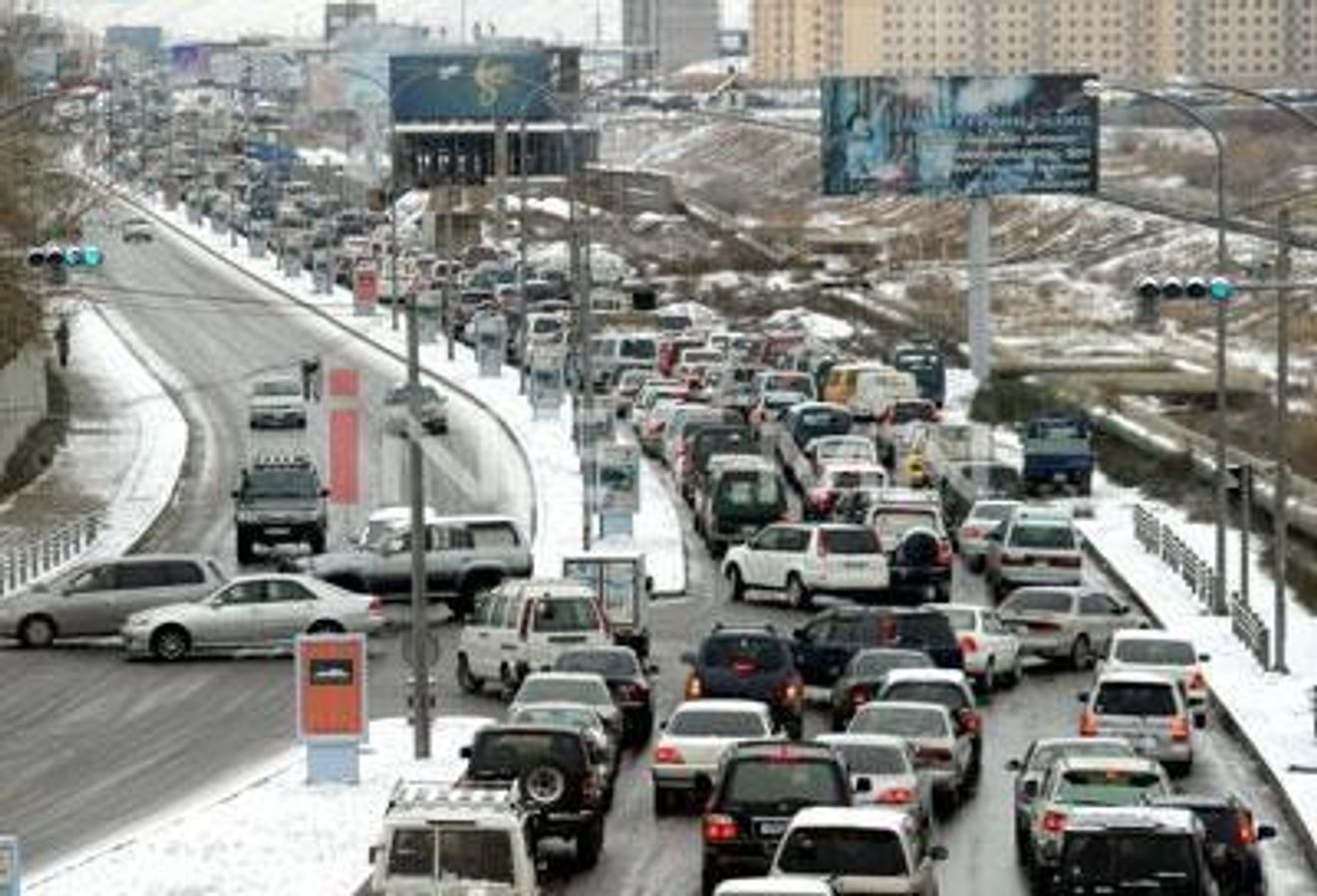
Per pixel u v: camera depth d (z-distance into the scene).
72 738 102.69
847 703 102.25
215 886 74.31
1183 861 62.03
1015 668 120.00
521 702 93.12
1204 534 167.00
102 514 177.75
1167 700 97.31
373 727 103.62
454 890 60.78
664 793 88.38
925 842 70.19
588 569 122.88
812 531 142.25
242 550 157.00
